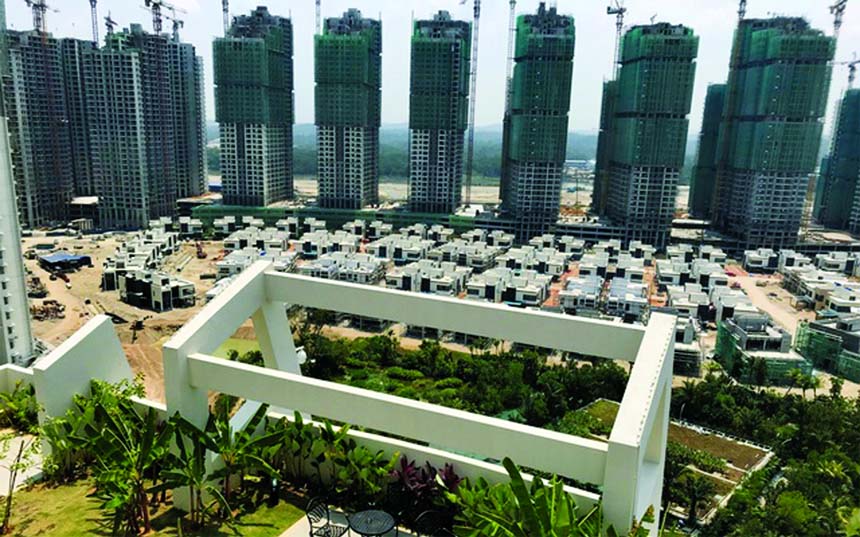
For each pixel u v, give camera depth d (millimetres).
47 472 37156
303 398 32094
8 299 82375
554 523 25078
